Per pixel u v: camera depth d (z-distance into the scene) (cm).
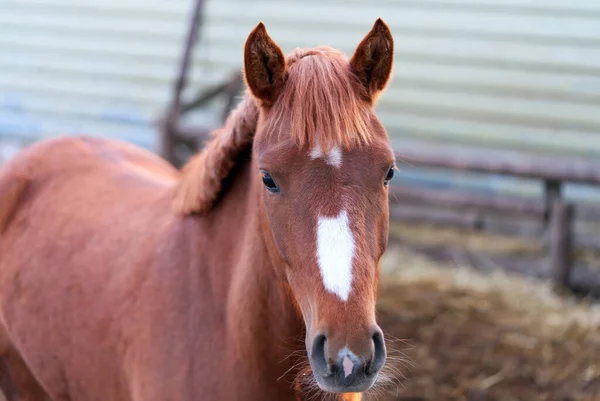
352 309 140
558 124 574
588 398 338
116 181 247
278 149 151
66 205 241
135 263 203
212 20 639
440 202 523
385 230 157
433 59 592
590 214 471
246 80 160
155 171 274
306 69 155
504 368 357
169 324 188
